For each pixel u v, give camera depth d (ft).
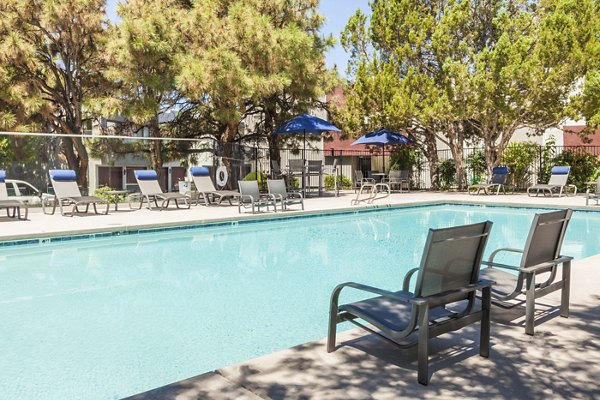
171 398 7.94
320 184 61.21
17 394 9.76
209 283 19.62
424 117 62.28
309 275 20.94
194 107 62.34
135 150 46.50
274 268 22.45
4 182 37.55
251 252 26.71
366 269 22.08
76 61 57.06
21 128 51.96
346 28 74.18
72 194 40.27
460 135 68.23
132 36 47.42
